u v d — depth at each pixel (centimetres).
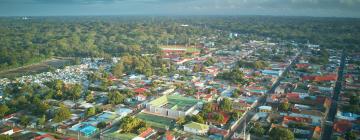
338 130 18812
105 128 19912
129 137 17888
